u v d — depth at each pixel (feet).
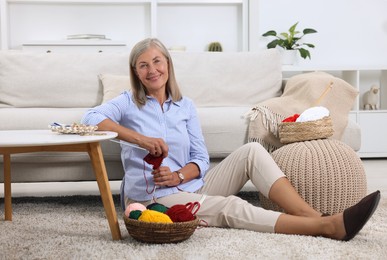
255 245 6.09
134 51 7.34
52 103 10.91
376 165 15.90
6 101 10.88
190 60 11.31
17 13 18.22
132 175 7.29
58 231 7.12
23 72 11.00
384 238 6.53
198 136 7.81
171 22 18.61
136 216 6.37
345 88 9.69
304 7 18.72
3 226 7.49
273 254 5.78
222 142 9.42
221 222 7.02
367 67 17.33
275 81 11.36
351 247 6.05
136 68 7.36
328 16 18.74
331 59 18.79
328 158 7.64
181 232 6.23
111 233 6.59
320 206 7.60
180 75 11.17
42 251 6.01
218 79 11.23
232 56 11.41
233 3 18.44
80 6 18.37
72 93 10.96
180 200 7.10
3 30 17.72
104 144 9.05
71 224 7.61
